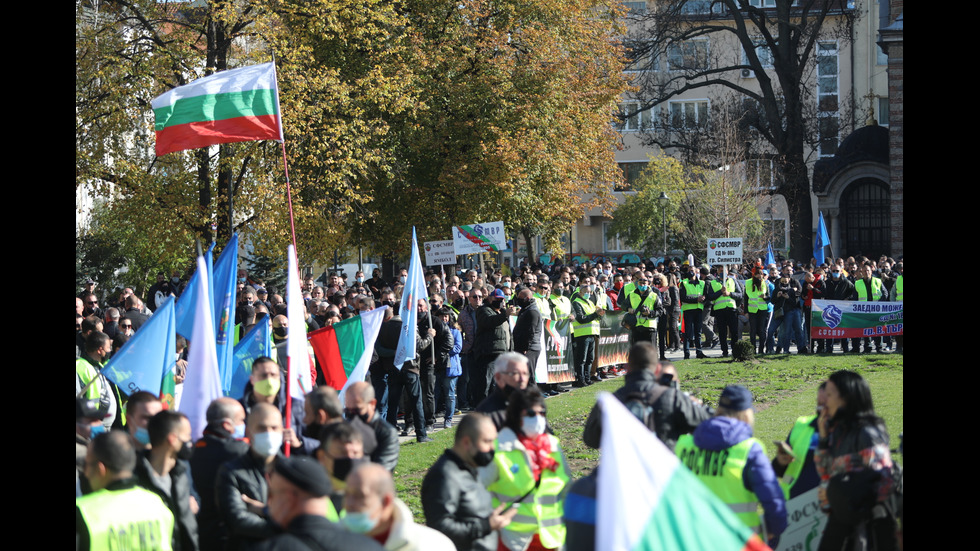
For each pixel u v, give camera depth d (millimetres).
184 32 28641
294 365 9062
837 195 60500
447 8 35812
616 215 63719
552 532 7340
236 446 7258
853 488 6434
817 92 72812
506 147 32875
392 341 15766
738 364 24156
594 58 42625
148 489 6562
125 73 26391
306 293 22031
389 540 5496
